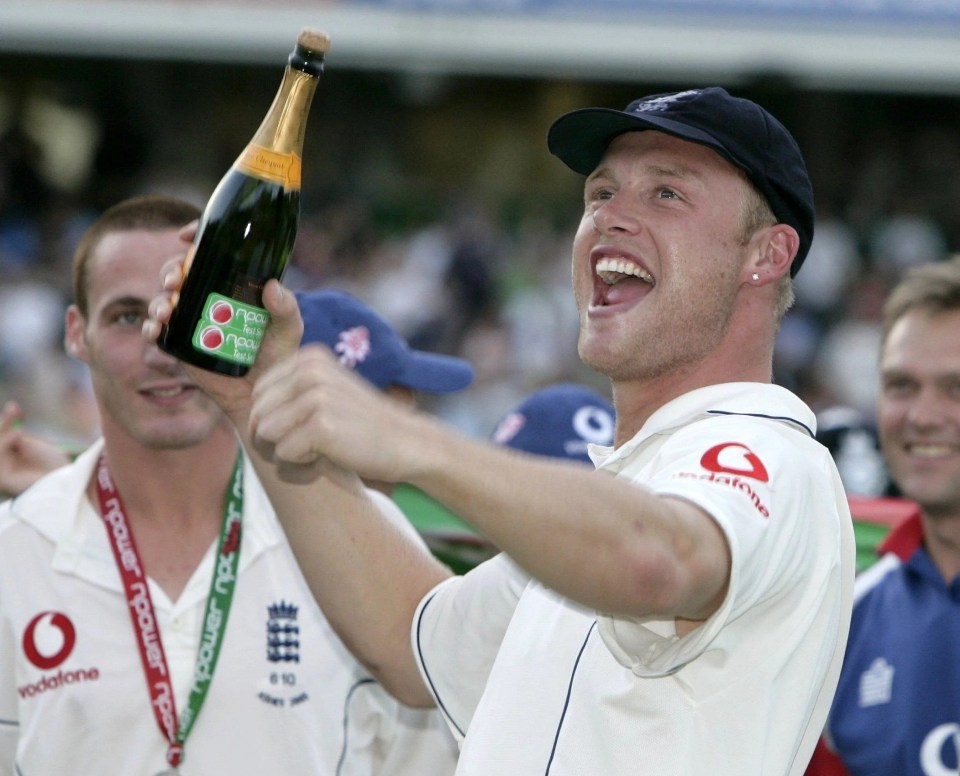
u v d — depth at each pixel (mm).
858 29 44781
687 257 7336
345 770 9219
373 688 9430
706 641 5957
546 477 5535
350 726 9320
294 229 7309
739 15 45094
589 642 6895
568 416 11742
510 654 7242
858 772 10828
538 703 6941
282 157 7234
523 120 55656
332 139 55031
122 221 9578
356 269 45406
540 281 44969
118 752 9039
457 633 7863
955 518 10812
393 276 44562
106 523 9586
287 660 9195
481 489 5414
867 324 42750
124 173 52406
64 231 46781
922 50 44594
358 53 45812
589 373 39969
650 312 7391
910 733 10602
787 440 6746
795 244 7633
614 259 7504
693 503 5949
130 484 9602
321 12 45531
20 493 10672
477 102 55562
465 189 52844
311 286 44625
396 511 9758
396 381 11492
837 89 47656
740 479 6172
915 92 47156
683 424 7043
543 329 42219
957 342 10766
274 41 45531
